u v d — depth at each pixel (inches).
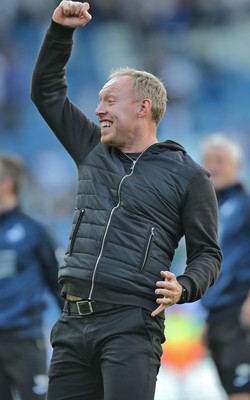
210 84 1700.3
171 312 871.1
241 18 1829.5
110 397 353.4
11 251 611.2
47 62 399.5
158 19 1822.1
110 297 362.6
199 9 1833.2
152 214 370.3
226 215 619.8
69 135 398.6
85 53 1771.7
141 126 387.9
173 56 1764.3
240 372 609.6
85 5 394.3
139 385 354.0
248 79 1728.6
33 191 1467.8
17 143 1595.7
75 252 374.0
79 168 392.8
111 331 360.5
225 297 612.7
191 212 374.9
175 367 850.8
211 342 622.5
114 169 378.9
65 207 1448.1
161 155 382.3
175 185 375.2
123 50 1781.5
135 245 365.4
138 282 362.6
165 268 372.2
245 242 612.4
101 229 369.4
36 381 603.5
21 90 1675.7
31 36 1800.0
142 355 358.3
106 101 386.9
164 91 396.5
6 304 605.3
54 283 618.8
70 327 372.5
